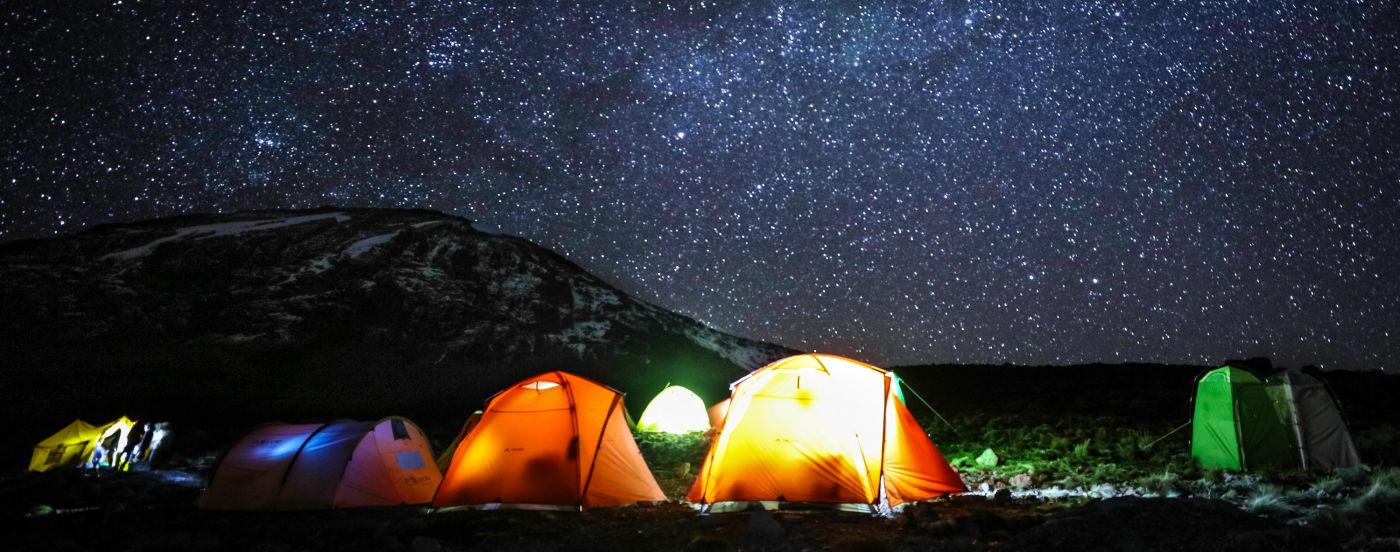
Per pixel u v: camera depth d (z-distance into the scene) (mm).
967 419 21297
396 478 12227
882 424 10336
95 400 41375
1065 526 6719
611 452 11258
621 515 10211
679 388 25688
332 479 11648
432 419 29922
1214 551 6141
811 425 10297
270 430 12578
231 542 9039
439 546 8297
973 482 12102
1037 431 17922
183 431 25406
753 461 10273
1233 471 12023
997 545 7371
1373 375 27453
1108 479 11734
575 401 11305
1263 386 12406
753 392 10609
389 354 58000
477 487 10828
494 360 58688
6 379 45438
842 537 8156
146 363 51219
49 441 17812
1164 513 6801
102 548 8898
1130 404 22328
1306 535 6184
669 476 14438
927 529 8320
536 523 9633
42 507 11797
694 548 7848
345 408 39406
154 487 14336
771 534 8242
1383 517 8070
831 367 10695
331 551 8492
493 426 11195
